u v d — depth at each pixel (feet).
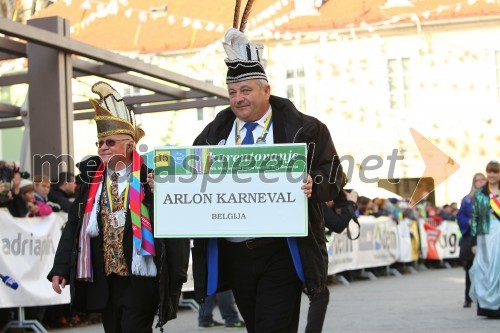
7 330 33.50
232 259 17.01
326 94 105.29
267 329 16.65
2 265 31.50
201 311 36.04
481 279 36.68
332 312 40.14
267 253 16.75
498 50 104.58
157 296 17.97
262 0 100.12
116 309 17.98
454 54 105.09
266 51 104.68
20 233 32.32
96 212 17.92
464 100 104.78
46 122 41.98
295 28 105.50
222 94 53.83
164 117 101.60
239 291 17.21
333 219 26.12
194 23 79.10
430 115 104.83
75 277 17.84
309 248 16.58
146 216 17.72
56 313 35.58
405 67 105.70
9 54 42.47
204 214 16.63
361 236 62.95
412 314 38.34
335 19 105.40
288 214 16.39
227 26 80.07
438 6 104.27
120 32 109.81
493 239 36.81
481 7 104.12
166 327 36.19
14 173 33.27
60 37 39.55
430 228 77.30
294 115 17.07
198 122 101.50
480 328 32.63
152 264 17.62
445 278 63.77
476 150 103.76
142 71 45.68
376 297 47.88
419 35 105.09
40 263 33.27
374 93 105.09
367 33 105.50
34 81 42.09
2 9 74.64
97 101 18.12
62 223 34.86
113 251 17.76
